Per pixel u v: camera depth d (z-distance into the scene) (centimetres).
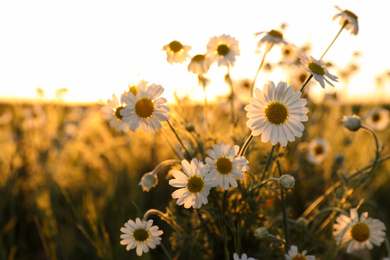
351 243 35
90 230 55
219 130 55
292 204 55
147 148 78
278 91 31
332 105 77
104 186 74
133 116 32
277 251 38
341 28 42
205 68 43
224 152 33
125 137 80
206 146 42
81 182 73
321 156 61
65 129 86
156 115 32
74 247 53
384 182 65
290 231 44
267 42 44
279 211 51
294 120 31
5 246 53
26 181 65
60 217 61
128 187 71
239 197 39
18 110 79
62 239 54
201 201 32
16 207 60
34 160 70
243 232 40
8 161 71
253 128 31
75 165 79
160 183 69
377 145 39
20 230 56
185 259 48
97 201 64
